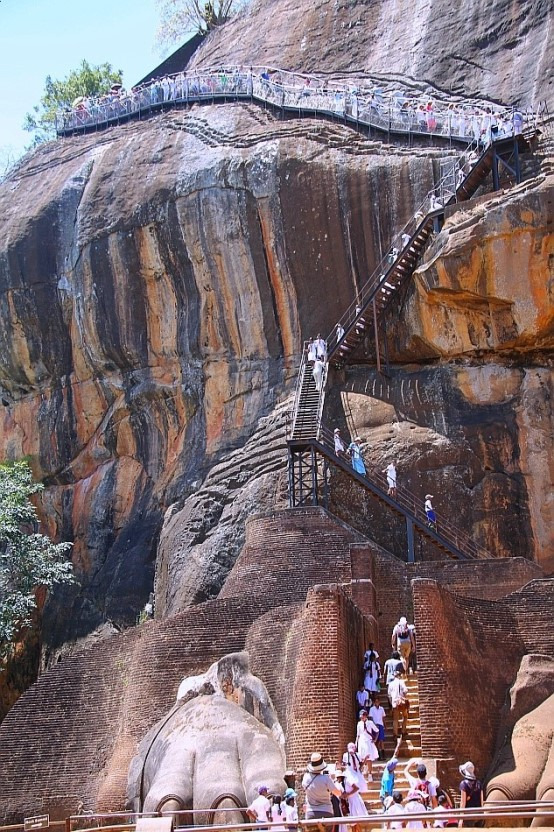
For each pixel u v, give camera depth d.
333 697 24.48
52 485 46.06
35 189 47.97
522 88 42.25
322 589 25.41
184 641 29.00
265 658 27.20
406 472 36.94
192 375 43.03
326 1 49.66
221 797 23.33
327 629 25.08
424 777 21.52
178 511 40.84
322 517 32.44
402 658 26.81
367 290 41.03
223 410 42.06
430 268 37.88
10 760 30.34
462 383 38.28
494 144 39.34
